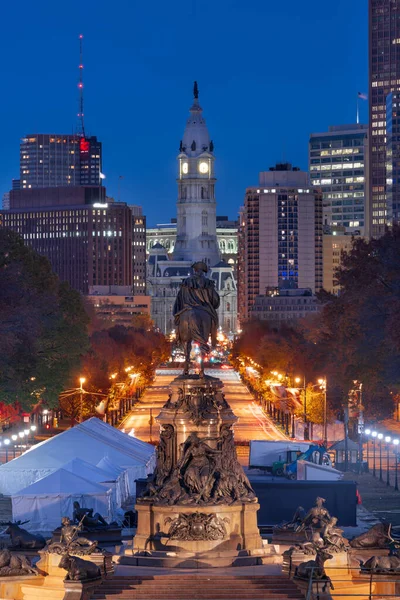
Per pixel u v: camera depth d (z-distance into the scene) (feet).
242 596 231.09
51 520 345.31
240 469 270.46
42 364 603.67
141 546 261.65
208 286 279.90
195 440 264.31
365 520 371.15
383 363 560.20
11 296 525.75
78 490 348.59
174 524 258.78
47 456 400.47
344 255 602.44
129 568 252.83
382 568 238.48
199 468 263.29
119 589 235.61
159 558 255.09
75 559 234.79
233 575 243.81
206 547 257.14
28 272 608.60
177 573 247.50
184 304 278.26
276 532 278.26
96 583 233.96
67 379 638.53
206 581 239.50
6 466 393.50
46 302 588.91
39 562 250.57
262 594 231.71
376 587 237.66
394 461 576.61
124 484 397.19
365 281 564.71
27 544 274.36
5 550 246.27
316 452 474.08
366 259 572.92
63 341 615.98
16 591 240.94
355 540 262.88
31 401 549.54
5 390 528.63
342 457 557.33
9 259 610.65
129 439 449.06
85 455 407.44
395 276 542.16
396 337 484.33
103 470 381.40
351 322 563.48
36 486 349.61
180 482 263.49
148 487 265.13
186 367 278.05
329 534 252.83
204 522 258.16
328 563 247.50
